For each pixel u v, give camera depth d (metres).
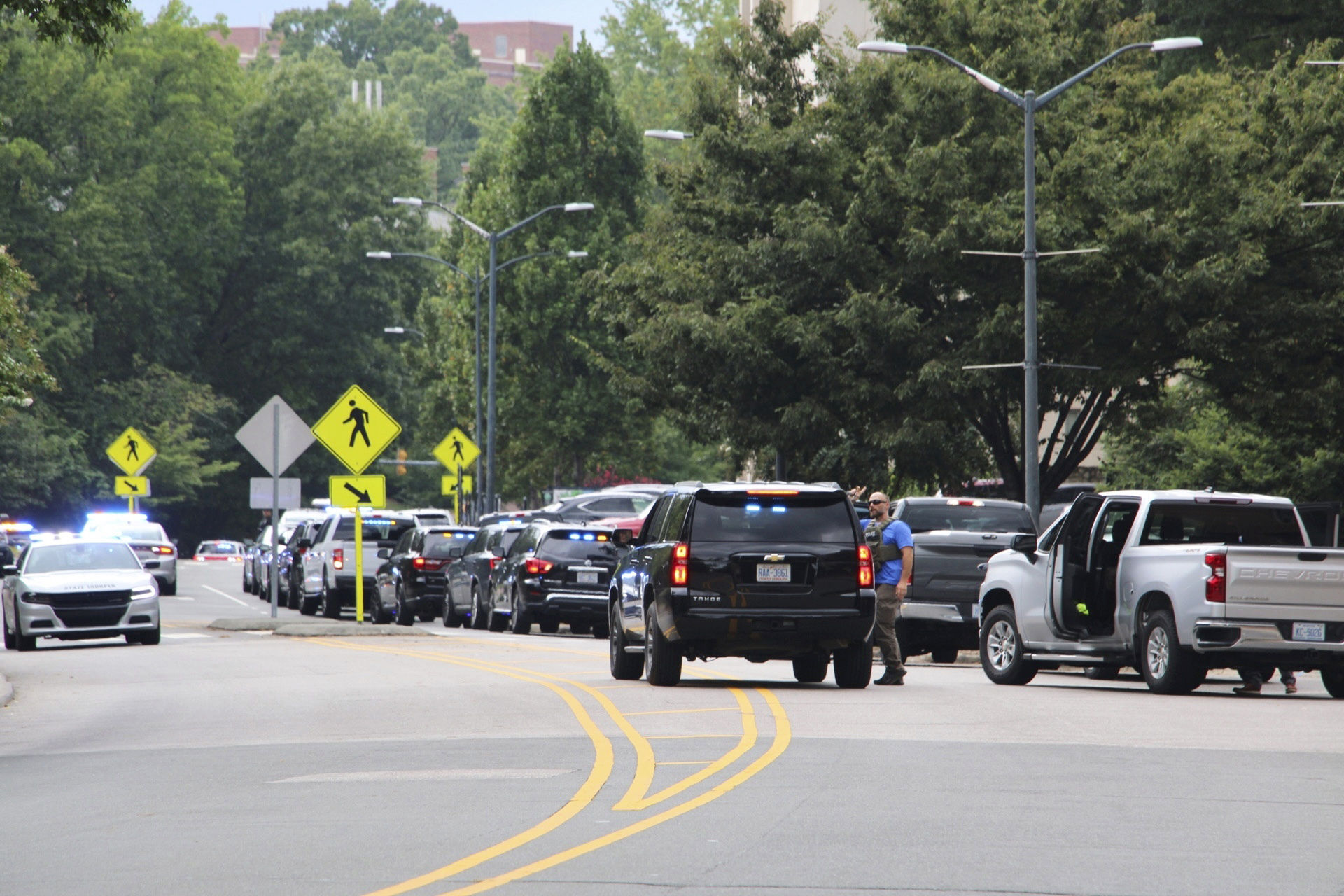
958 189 96.38
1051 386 96.31
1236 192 94.62
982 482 136.50
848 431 104.50
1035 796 30.22
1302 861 24.23
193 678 59.59
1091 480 164.75
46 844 26.92
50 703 52.81
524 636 88.81
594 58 172.25
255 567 143.50
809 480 113.75
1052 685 58.59
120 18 48.84
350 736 41.03
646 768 34.06
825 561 52.34
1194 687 52.34
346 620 114.25
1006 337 93.12
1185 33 132.00
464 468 162.75
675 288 105.62
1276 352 95.19
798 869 23.59
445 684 55.16
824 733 40.16
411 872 23.72
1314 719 43.75
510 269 169.00
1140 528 54.16
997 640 58.47
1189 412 122.62
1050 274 93.38
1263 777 32.69
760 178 105.12
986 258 94.75
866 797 30.06
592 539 88.94
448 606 101.94
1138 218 90.50
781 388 102.31
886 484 115.00
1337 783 31.94
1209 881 22.75
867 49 83.38
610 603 58.84
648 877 23.05
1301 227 92.88
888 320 95.50
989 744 37.94
